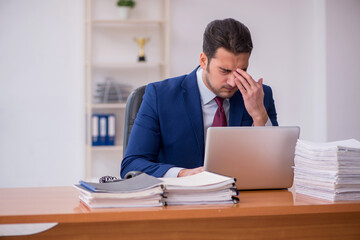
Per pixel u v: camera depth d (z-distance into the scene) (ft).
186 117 6.83
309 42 15.55
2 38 14.37
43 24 14.53
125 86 14.53
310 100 15.57
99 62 13.98
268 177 5.45
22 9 14.43
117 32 14.88
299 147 5.16
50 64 14.60
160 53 14.92
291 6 15.44
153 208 4.05
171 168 5.75
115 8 14.80
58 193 5.16
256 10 15.31
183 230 4.29
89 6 13.85
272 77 15.46
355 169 4.60
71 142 14.71
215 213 4.03
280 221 4.49
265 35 15.38
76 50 14.70
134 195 4.11
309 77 15.57
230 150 5.27
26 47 14.48
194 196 4.26
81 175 14.78
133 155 6.55
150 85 7.06
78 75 14.73
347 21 15.15
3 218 3.79
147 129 6.74
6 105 14.42
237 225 4.39
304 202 4.45
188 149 6.81
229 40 6.28
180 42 15.05
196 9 15.08
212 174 4.77
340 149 4.58
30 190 5.43
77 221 3.84
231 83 6.50
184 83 7.03
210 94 6.93
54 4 14.56
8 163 14.46
